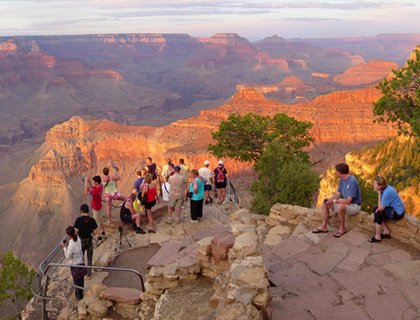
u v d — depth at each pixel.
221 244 10.43
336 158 119.56
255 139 31.31
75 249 12.69
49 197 150.62
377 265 10.43
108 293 11.45
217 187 21.56
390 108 21.34
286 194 20.36
